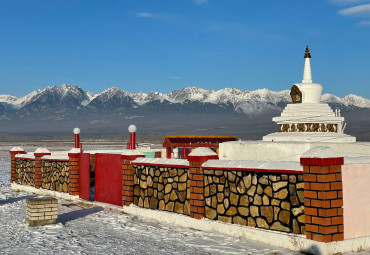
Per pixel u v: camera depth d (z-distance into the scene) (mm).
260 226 11148
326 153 9570
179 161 13734
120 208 16406
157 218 14391
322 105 18469
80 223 14211
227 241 11273
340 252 9633
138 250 10625
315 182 9672
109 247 10938
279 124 18828
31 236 12250
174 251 10492
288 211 10477
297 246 9984
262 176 11117
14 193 23312
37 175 23000
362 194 10203
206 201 12711
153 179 14898
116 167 17125
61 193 20547
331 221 9586
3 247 11031
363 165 10281
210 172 12578
